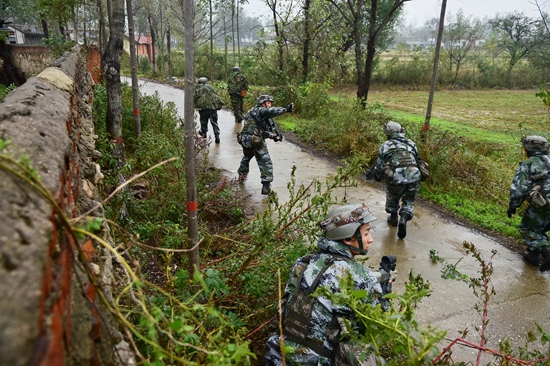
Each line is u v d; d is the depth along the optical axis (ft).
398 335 5.75
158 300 8.18
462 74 104.47
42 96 7.02
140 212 15.03
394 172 17.69
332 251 8.16
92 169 9.75
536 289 14.70
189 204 9.78
